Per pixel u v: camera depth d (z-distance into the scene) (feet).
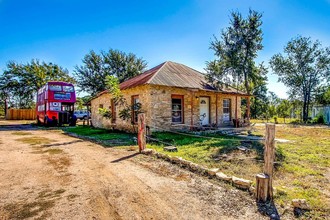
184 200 12.28
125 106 46.80
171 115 43.11
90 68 120.98
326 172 17.25
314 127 58.34
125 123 47.16
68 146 30.01
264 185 11.96
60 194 13.12
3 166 19.48
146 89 40.47
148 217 10.47
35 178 16.10
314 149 25.84
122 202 12.07
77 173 17.30
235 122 51.11
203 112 50.03
